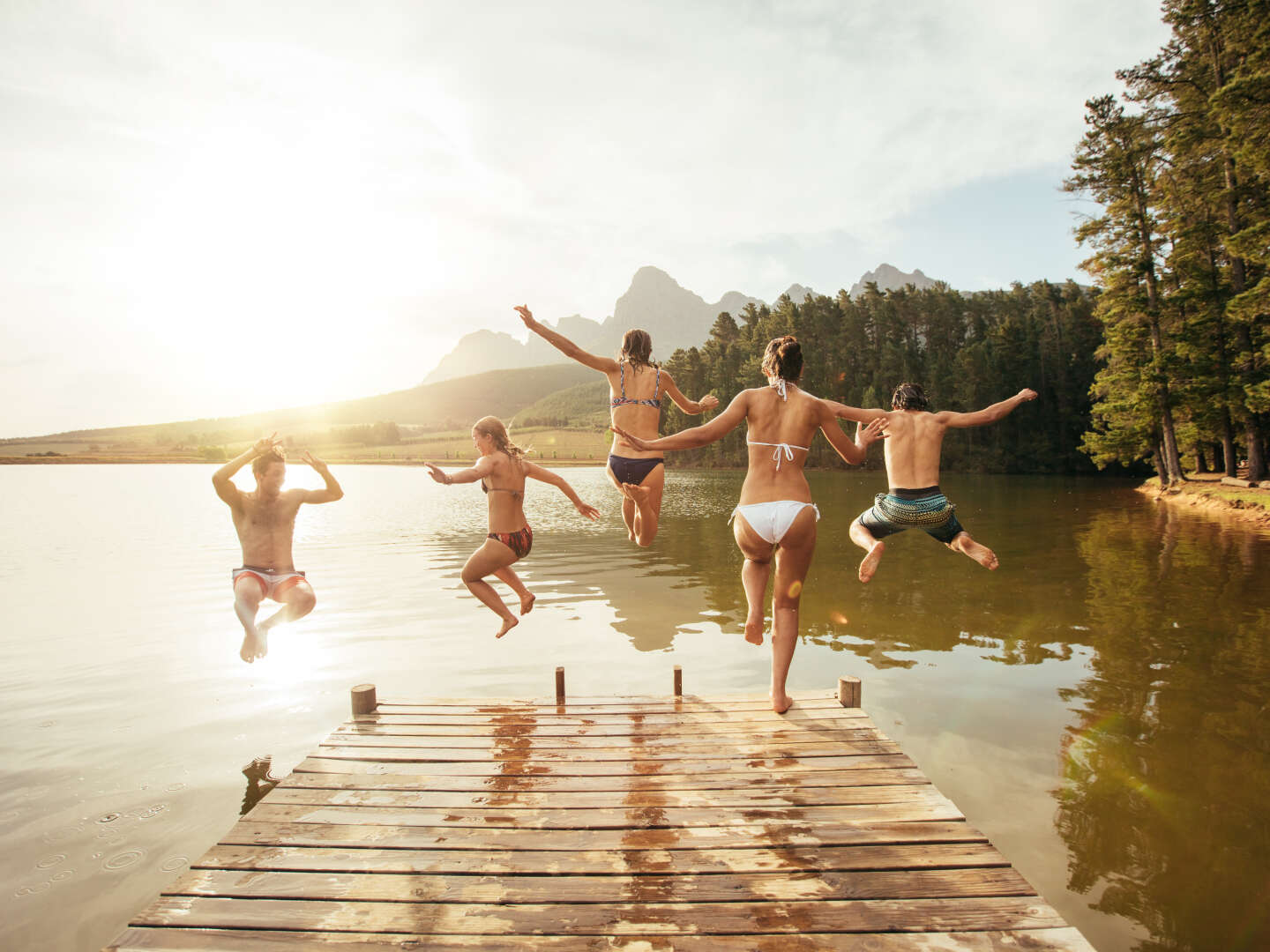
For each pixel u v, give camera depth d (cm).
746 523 458
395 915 289
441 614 1016
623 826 357
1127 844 409
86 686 708
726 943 271
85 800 470
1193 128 2414
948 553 1598
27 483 5500
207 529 2292
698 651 816
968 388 6431
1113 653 786
